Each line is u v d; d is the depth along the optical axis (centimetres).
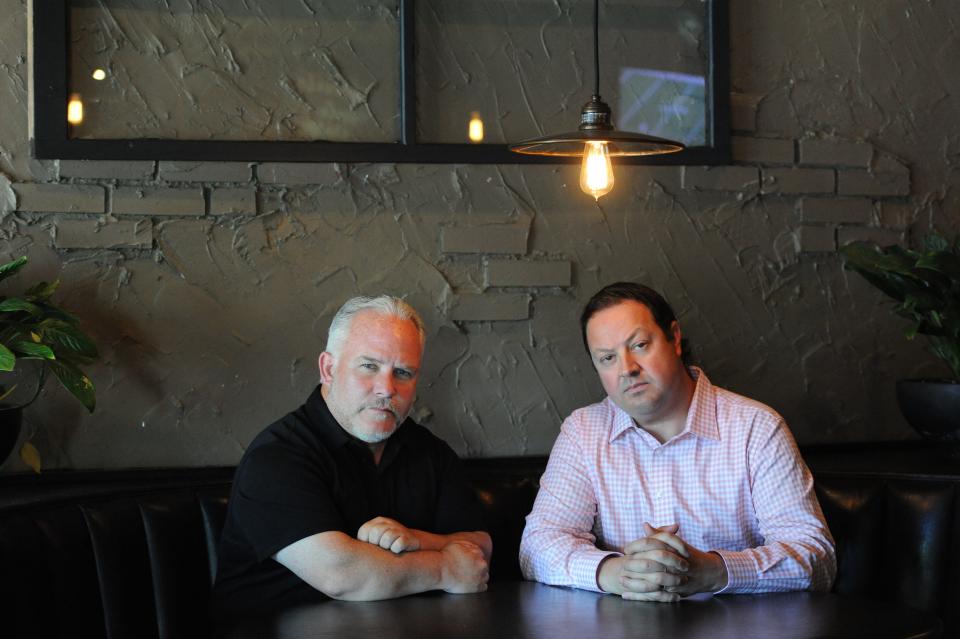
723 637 146
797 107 260
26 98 225
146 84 229
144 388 230
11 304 199
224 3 232
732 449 202
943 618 212
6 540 172
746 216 258
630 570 174
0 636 166
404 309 198
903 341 267
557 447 216
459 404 245
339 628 153
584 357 250
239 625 159
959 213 269
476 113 243
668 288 254
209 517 212
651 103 251
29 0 224
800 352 262
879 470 224
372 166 239
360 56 238
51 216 226
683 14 252
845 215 263
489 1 243
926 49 267
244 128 233
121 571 194
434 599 176
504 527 228
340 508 192
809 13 260
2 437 202
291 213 236
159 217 230
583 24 247
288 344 236
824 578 190
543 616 161
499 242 244
